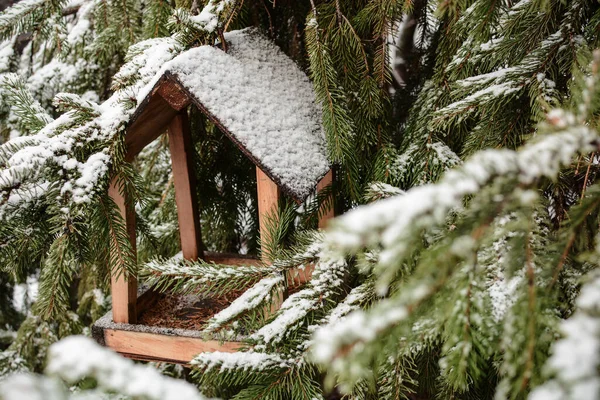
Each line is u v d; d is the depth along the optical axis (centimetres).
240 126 141
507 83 139
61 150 138
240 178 227
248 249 236
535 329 82
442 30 177
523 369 80
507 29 148
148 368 67
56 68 256
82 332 258
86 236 144
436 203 62
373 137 178
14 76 172
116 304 159
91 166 139
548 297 88
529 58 141
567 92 140
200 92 140
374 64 172
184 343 152
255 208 234
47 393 58
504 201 72
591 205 89
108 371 61
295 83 171
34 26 218
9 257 146
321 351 63
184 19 156
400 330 81
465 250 71
